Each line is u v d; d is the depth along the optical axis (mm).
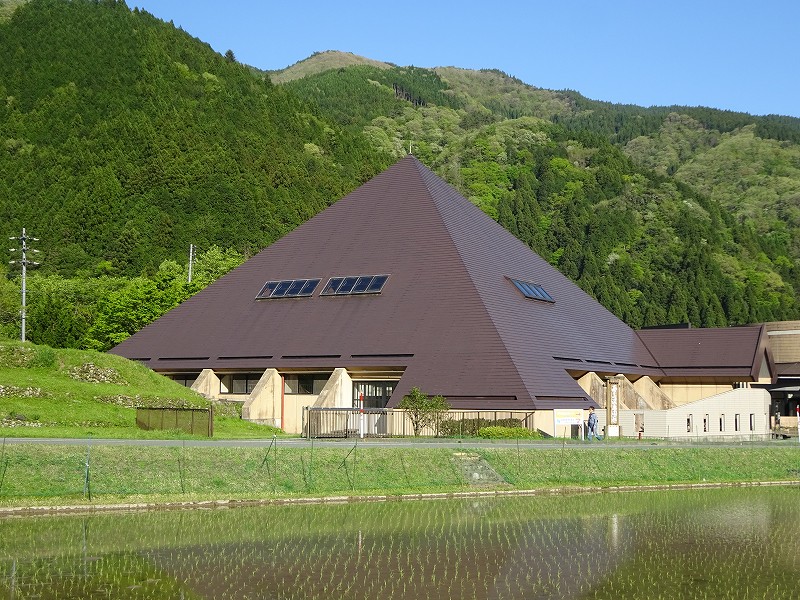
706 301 158250
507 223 181000
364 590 24672
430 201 66438
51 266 134750
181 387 60156
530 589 25250
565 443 50344
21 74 196625
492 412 52312
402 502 39094
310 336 60906
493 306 58938
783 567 28219
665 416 64000
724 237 190750
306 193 165750
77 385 53750
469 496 41375
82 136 173625
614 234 179125
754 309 161500
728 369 76062
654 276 166750
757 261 186000
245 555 28234
